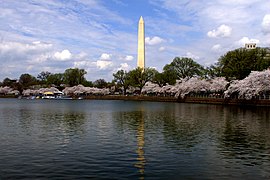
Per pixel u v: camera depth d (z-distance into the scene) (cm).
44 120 6012
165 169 2419
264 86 9381
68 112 8250
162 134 4112
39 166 2494
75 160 2688
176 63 17638
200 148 3186
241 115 6806
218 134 4088
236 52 12119
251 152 3003
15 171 2356
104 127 4881
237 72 11781
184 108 9888
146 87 19338
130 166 2498
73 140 3669
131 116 6875
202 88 14625
